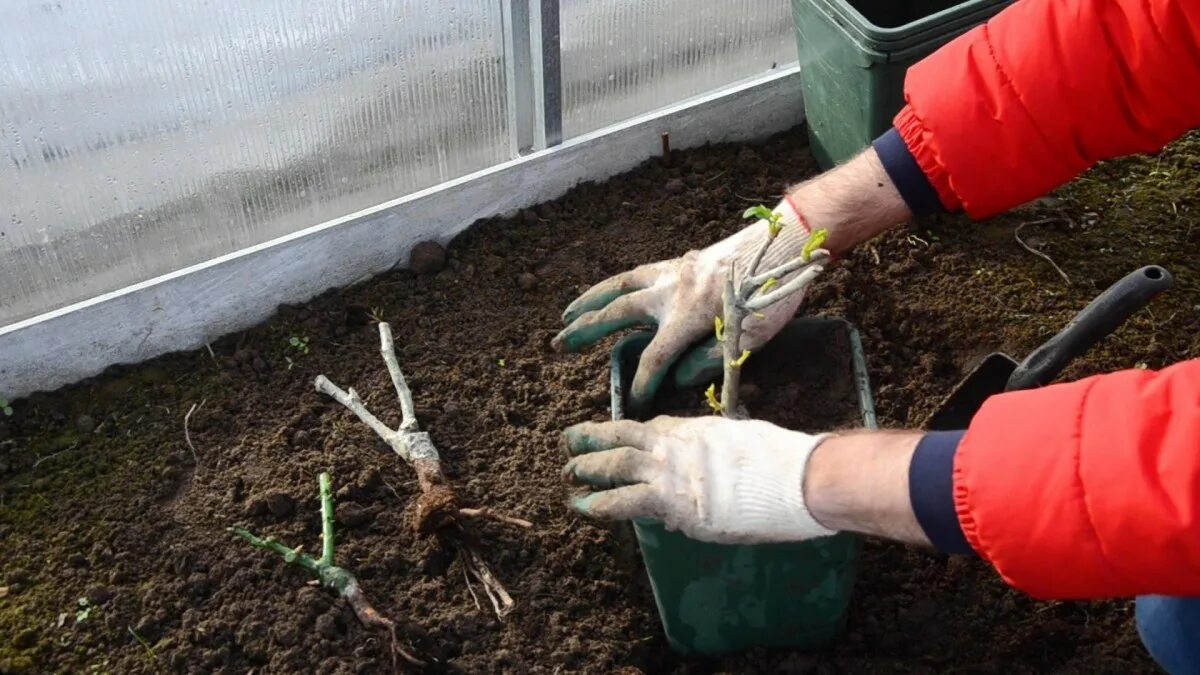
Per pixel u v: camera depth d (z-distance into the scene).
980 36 1.70
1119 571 1.25
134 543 1.98
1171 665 1.65
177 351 2.31
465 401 2.19
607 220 2.54
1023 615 1.85
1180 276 2.36
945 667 1.79
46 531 2.00
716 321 1.57
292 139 2.28
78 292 2.24
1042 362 1.82
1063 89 1.61
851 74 2.34
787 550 1.61
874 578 1.91
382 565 1.92
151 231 2.24
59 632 1.86
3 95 1.95
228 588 1.90
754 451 1.52
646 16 2.51
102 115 2.06
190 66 2.09
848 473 1.43
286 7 2.11
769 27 2.71
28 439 2.15
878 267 2.39
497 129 2.49
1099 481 1.21
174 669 1.81
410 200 2.40
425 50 2.29
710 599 1.71
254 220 2.34
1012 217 2.50
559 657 1.81
